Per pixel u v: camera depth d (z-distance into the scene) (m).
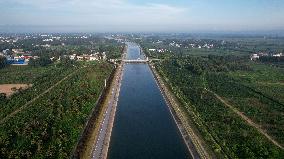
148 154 182.88
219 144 185.50
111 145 194.00
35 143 181.12
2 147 176.12
